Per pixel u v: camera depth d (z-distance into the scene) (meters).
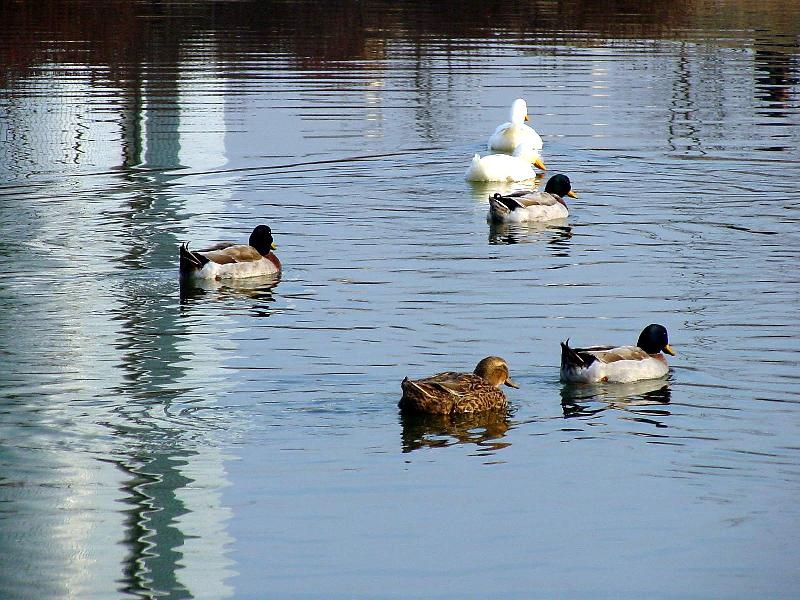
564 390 15.04
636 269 20.67
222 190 26.27
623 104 35.81
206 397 14.52
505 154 28.53
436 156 29.86
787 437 13.45
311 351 16.28
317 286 19.66
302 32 48.47
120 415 13.94
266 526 11.51
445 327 17.48
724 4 56.25
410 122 33.44
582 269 20.67
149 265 20.66
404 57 43.66
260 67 41.41
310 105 35.47
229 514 11.70
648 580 10.58
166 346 16.42
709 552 11.04
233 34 47.94
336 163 28.89
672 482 12.41
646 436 13.50
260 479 12.41
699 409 14.34
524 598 10.32
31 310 18.05
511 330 17.39
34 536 11.26
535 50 45.19
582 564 10.84
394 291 19.34
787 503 11.93
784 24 51.00
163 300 18.77
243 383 14.97
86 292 19.05
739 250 21.80
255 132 31.88
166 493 12.07
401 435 13.52
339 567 10.80
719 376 15.48
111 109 34.41
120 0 55.25
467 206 25.52
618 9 55.03
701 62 42.66
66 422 13.73
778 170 28.16
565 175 26.11
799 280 19.91
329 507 11.87
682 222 23.91
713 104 35.91
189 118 33.34
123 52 43.78
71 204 24.81
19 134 31.19
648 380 15.35
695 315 18.09
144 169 27.89
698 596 10.34
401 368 15.65
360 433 13.59
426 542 11.22
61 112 33.91
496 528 11.48
